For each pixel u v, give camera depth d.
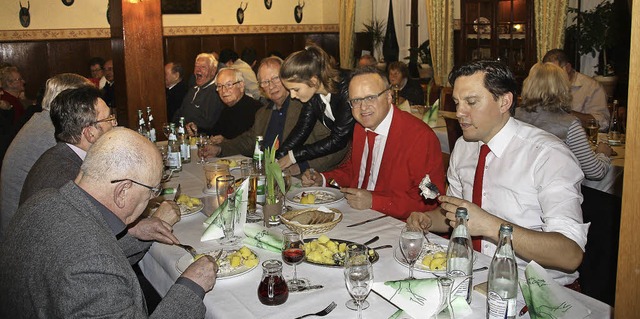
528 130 2.08
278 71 3.56
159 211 2.33
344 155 3.46
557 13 6.68
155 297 2.69
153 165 1.60
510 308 1.44
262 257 1.99
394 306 1.60
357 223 2.33
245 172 2.67
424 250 1.98
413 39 9.20
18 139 2.88
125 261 1.48
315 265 1.88
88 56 8.66
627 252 0.94
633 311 0.94
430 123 4.95
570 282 2.05
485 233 1.79
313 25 10.36
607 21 6.95
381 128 2.70
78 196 1.51
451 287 1.48
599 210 2.57
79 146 2.40
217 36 9.49
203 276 1.64
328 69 3.20
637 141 0.91
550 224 1.88
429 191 1.98
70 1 8.41
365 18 10.24
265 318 1.55
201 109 5.46
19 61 8.23
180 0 9.06
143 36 4.94
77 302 1.34
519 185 2.06
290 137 3.36
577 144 3.19
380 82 2.62
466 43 7.83
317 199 2.66
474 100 2.01
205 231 2.17
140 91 5.00
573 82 5.03
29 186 2.26
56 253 1.38
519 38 7.32
